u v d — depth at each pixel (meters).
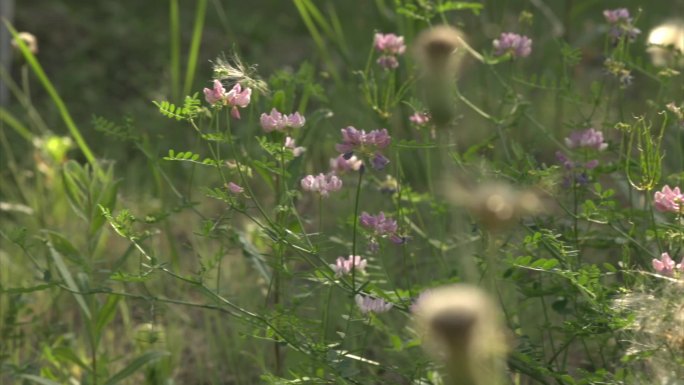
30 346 8.19
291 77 7.56
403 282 8.30
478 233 6.91
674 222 6.36
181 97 13.55
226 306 7.72
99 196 7.40
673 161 8.91
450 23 10.66
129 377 7.98
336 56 15.00
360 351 7.33
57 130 13.45
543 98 11.27
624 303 5.61
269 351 8.11
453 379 2.89
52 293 8.39
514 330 6.28
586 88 11.87
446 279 6.38
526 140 10.10
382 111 7.13
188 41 17.03
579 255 6.58
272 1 19.50
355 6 17.75
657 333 5.27
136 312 8.82
